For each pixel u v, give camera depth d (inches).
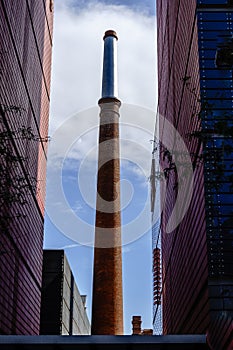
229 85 1389.0
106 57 2276.1
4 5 1403.8
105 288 1863.9
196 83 1439.5
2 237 1381.6
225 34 1449.3
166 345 1029.2
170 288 2177.7
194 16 1496.1
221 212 1291.8
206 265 1277.1
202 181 1325.0
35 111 1979.6
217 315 1222.3
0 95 1366.9
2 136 816.9
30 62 1846.7
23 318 1742.1
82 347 1036.5
